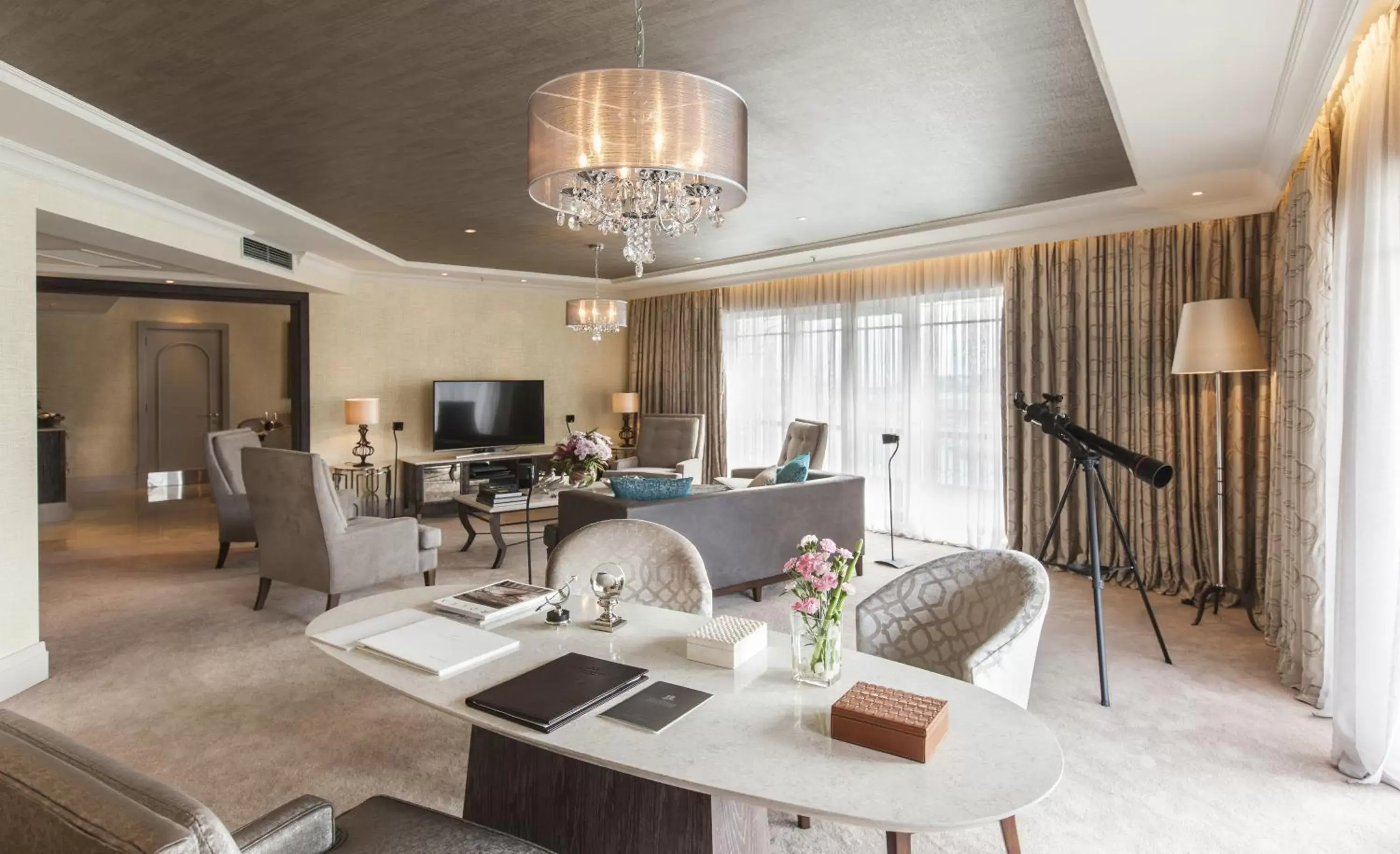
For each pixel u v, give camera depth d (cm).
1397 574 227
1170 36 233
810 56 266
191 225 471
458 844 135
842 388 670
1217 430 447
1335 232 285
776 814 223
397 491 750
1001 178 414
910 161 384
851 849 204
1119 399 493
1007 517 546
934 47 260
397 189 438
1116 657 350
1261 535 424
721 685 153
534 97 177
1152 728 275
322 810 130
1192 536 458
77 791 81
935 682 156
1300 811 220
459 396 767
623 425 884
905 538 629
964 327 589
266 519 412
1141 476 285
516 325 826
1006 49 261
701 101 171
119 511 766
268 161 379
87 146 330
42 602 437
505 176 412
